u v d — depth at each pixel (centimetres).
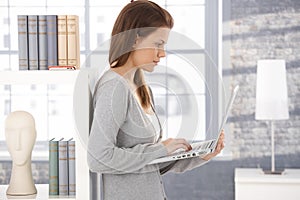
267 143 415
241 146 417
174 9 423
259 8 412
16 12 432
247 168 414
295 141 413
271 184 367
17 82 205
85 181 204
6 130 222
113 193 185
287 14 410
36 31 219
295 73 411
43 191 230
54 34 220
